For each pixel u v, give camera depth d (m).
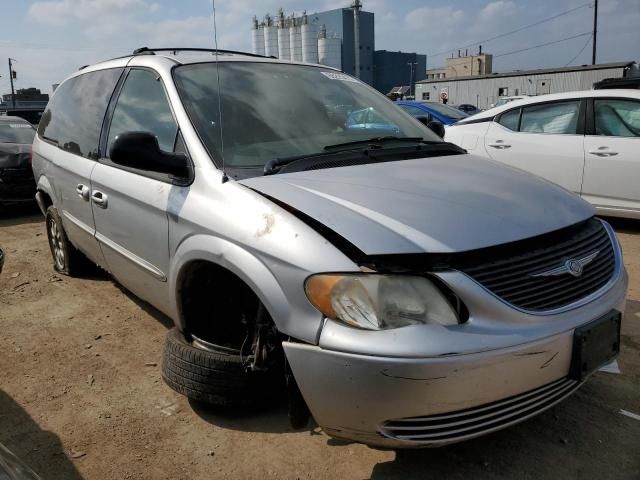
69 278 4.99
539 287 2.15
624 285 2.53
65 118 4.44
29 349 3.66
